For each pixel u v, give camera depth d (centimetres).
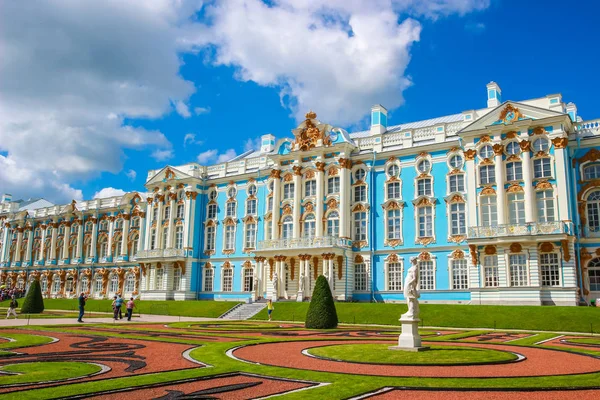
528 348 2342
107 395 1243
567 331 3466
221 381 1448
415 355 1962
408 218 5422
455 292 5019
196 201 7000
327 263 5459
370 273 5528
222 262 6719
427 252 5241
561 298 4312
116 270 8088
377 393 1302
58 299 7350
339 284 5491
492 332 3306
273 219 6184
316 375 1527
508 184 4775
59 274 8881
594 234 4512
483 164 4953
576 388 1366
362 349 2175
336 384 1388
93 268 8450
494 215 4847
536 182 4669
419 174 5422
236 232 6681
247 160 6850
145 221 7962
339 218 5716
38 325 3603
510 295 4494
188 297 6712
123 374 1538
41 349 2180
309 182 6075
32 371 1584
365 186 5741
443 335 2994
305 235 5975
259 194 6569
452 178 5238
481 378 1488
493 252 4697
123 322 4094
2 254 9956
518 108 4825
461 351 2094
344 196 5719
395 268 5450
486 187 4909
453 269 5088
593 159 4625
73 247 8850
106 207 8475
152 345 2362
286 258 5828
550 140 4653
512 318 3822
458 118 6003
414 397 1265
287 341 2608
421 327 3862
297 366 1725
